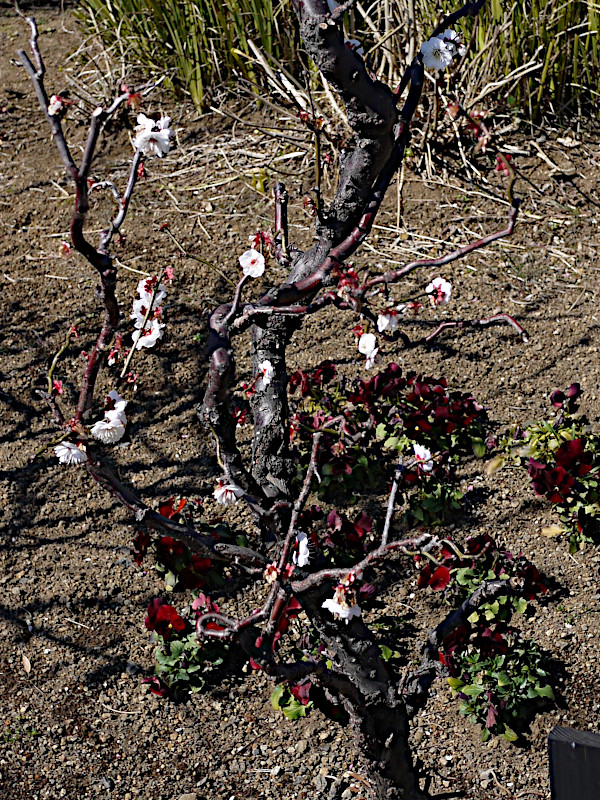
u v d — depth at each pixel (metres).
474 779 2.85
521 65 5.41
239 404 3.94
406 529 3.58
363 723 2.45
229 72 5.70
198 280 4.52
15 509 3.59
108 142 5.43
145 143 1.79
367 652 2.38
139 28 5.75
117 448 3.82
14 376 4.06
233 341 4.31
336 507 3.62
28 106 5.72
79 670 3.11
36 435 3.84
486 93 5.21
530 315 4.42
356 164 2.14
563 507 3.61
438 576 2.52
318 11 1.89
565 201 5.07
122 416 1.89
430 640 2.56
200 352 4.20
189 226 4.83
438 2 5.18
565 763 1.90
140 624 3.25
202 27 5.45
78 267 4.60
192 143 5.43
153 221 4.88
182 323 4.31
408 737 2.73
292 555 2.15
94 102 5.58
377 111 2.02
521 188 5.14
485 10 5.14
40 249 4.73
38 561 3.42
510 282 4.59
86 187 1.63
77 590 3.33
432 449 3.80
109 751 2.90
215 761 2.89
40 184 5.16
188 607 3.29
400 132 2.20
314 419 3.68
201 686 3.08
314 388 3.91
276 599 2.06
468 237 4.81
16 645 3.17
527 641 3.17
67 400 3.97
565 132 5.49
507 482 3.75
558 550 3.53
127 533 3.54
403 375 4.10
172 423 3.92
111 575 3.39
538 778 2.86
